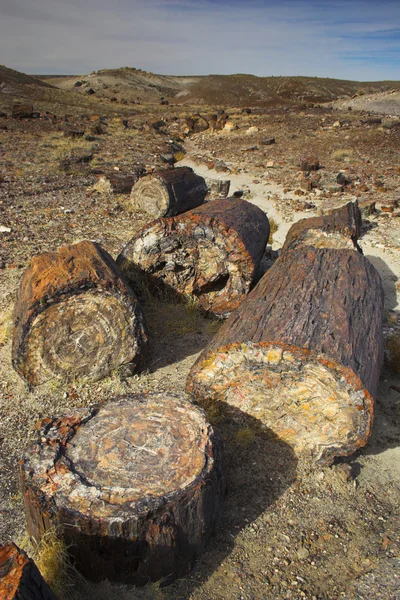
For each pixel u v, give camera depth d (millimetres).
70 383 4926
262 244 6621
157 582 3006
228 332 4262
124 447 3268
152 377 5168
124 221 10477
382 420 4672
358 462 4141
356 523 3543
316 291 4762
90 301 4699
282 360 3834
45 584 2441
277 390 3992
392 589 3031
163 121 32438
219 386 4184
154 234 6250
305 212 11766
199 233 6156
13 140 21391
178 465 3143
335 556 3293
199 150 23547
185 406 3633
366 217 11133
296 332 3939
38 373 4809
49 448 3232
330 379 3734
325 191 13781
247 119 32438
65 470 3074
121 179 12914
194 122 31109
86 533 2828
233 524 3494
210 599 2980
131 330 4879
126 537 2834
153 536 2863
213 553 3273
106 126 28859
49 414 4543
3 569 2219
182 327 6145
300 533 3447
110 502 2879
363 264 5660
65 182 13984
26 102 38219
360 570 3197
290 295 4695
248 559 3242
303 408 3963
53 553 2863
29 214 10742
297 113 35031
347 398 3721
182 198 10914
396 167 16672
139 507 2840
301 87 65500
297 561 3242
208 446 3279
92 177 14797
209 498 3105
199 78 98938
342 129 25453
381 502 3732
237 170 17359
